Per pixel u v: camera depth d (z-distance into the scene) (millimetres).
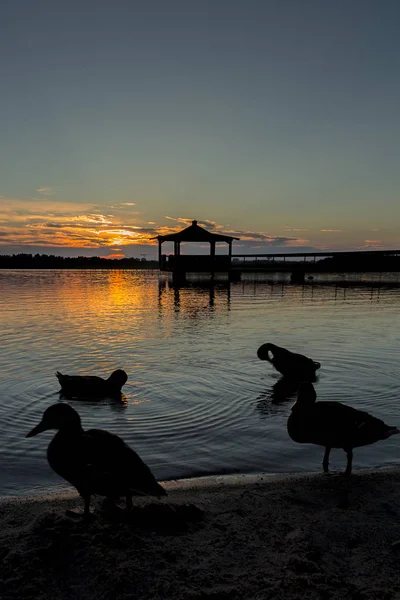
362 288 48062
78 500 5719
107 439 5066
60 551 4336
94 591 3854
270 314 24906
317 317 23797
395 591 3957
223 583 3988
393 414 9203
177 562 4270
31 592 3822
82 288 45875
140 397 10219
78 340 16781
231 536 4785
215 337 17656
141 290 43312
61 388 10664
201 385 11180
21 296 35844
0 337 17250
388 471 6691
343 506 5535
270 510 5434
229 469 6797
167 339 17156
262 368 12844
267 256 64250
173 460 7078
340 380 11711
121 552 4340
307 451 7508
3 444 7535
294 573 4156
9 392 10398
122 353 14664
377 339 17438
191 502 5641
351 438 6375
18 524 5004
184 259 57344
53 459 5043
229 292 41312
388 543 4754
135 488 4711
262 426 8562
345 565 4359
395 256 55812
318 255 62438
